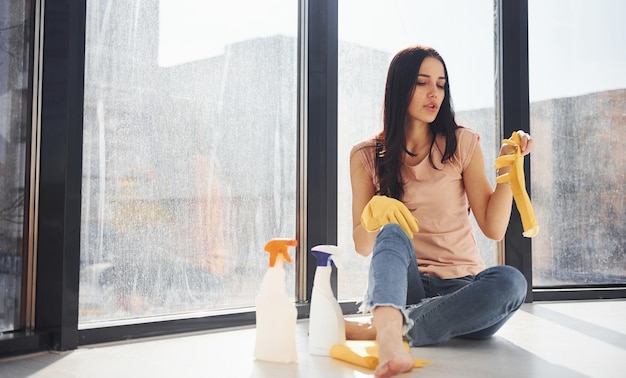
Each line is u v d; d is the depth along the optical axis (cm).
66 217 174
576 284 267
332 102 232
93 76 185
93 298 184
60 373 146
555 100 269
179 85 202
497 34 268
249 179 217
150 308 195
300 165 229
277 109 224
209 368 150
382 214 165
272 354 156
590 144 271
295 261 228
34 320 176
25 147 176
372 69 245
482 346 172
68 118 175
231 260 212
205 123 207
